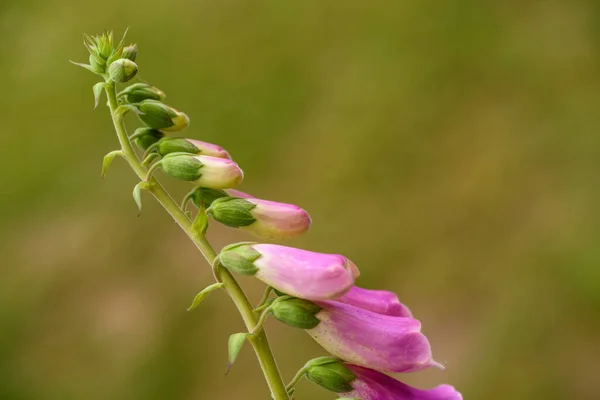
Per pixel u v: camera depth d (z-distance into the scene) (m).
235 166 0.53
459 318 1.22
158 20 1.77
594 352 1.12
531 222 1.31
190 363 1.25
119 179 1.52
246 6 1.74
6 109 1.72
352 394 0.53
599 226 1.26
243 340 0.51
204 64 1.68
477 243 1.30
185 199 0.54
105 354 1.31
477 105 1.49
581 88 1.47
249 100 1.60
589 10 1.57
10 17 1.90
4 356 1.36
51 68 1.77
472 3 1.62
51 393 1.28
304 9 1.70
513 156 1.40
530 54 1.54
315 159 1.48
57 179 1.58
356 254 1.34
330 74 1.60
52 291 1.41
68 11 1.86
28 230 1.52
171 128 0.54
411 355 0.52
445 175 1.41
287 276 0.51
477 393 1.13
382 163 1.44
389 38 1.62
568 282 1.21
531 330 1.17
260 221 0.53
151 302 1.34
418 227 1.35
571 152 1.38
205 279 1.32
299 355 1.18
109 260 1.42
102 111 1.64
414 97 1.53
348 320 0.52
